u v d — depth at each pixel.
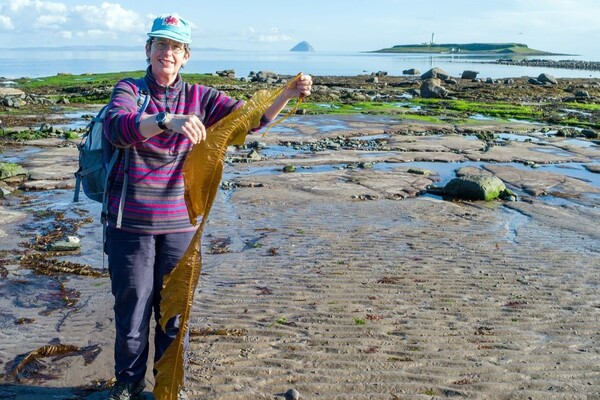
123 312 3.94
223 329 5.51
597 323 5.89
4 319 5.82
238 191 11.99
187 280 3.66
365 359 4.98
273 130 22.16
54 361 4.93
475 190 11.93
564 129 23.98
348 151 17.67
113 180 3.78
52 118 24.92
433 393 4.45
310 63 155.50
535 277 7.28
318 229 9.38
